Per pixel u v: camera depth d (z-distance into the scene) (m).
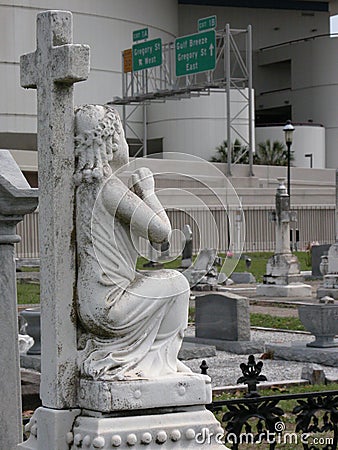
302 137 74.88
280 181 29.34
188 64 61.06
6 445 6.64
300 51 84.12
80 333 5.50
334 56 82.06
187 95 62.12
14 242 6.66
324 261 30.00
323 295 27.36
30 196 6.50
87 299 5.41
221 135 69.19
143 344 5.50
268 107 86.75
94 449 5.19
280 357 15.36
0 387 6.64
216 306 16.53
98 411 5.29
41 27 5.53
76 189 5.49
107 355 5.41
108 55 71.12
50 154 5.46
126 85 65.94
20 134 65.50
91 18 70.12
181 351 15.45
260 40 92.62
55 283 5.44
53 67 5.43
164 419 5.34
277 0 92.94
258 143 73.69
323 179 67.25
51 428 5.39
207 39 60.06
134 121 71.50
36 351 14.04
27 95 65.69
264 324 20.31
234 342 16.17
